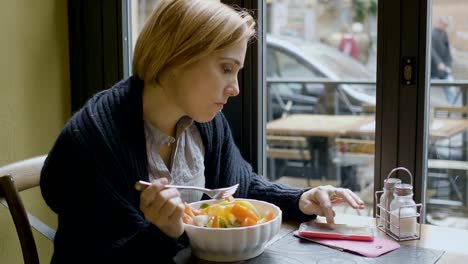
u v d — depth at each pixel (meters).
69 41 1.88
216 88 1.14
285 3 4.39
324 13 4.48
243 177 1.42
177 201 1.01
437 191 2.22
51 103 1.82
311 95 3.58
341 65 4.14
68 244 1.11
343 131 3.29
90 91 1.88
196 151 1.32
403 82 1.53
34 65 1.75
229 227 1.10
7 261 1.67
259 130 1.74
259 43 1.69
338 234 1.21
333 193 1.34
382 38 1.54
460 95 2.59
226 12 1.14
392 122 1.55
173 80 1.17
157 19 1.15
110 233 1.08
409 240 1.21
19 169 1.37
